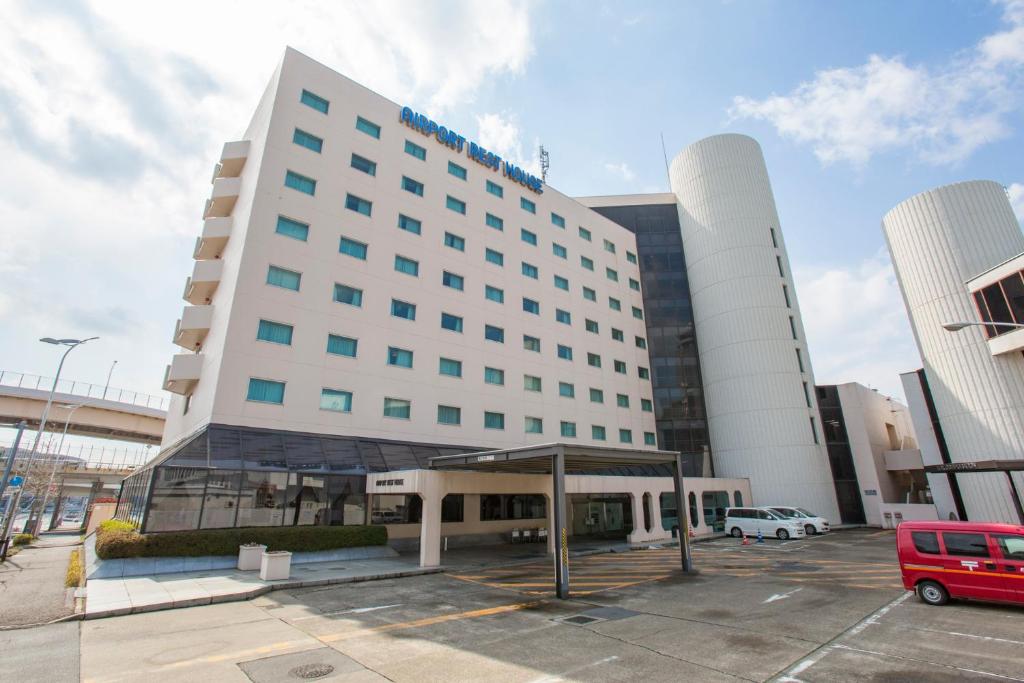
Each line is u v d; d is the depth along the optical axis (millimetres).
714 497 38031
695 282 45906
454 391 31312
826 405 40781
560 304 40500
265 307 24844
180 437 28500
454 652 9250
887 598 13383
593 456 17250
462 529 28641
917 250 29812
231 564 18312
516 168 40312
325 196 28531
